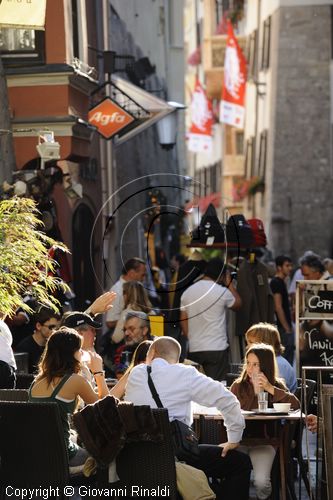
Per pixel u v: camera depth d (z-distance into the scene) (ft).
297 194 188.96
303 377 44.01
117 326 62.64
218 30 243.81
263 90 203.62
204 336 66.69
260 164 202.69
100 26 106.32
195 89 239.30
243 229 73.51
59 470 39.45
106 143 108.58
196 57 290.56
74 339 41.88
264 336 52.13
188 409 42.80
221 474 43.32
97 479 39.68
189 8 316.40
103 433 38.63
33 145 74.33
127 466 39.22
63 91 74.64
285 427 46.83
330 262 84.99
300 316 62.59
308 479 45.11
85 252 96.48
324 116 188.85
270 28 196.54
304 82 188.65
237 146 245.24
